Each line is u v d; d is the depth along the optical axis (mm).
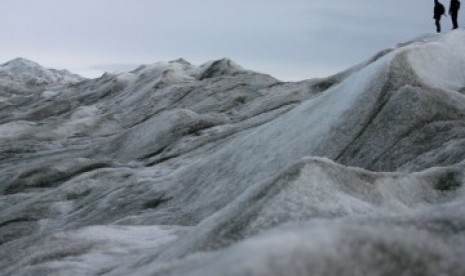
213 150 47938
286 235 6895
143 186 42438
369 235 7438
